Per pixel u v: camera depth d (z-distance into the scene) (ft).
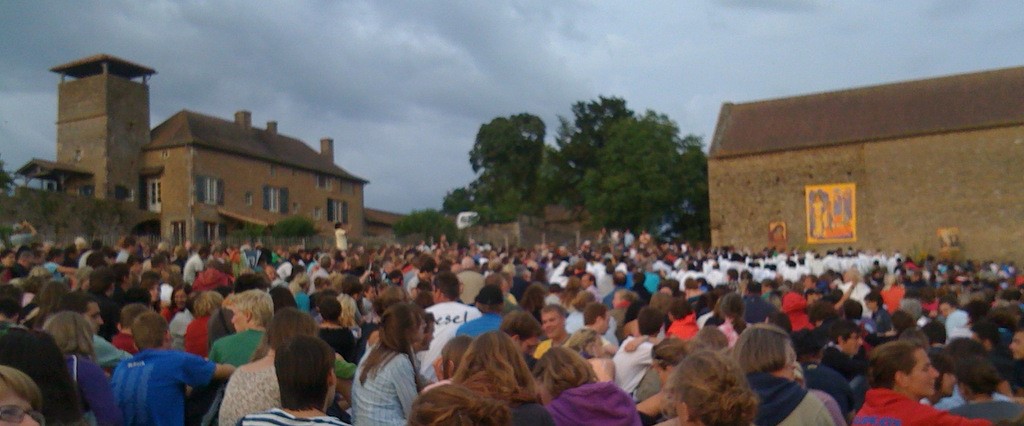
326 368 14.65
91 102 171.63
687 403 12.50
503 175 258.37
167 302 34.63
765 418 15.46
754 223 166.30
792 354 16.34
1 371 12.31
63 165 167.43
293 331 18.03
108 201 162.61
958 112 154.10
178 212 170.60
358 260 54.60
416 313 18.99
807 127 167.02
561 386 16.78
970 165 149.69
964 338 22.54
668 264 81.56
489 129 260.01
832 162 160.66
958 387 20.34
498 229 183.83
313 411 14.51
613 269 52.90
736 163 169.17
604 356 25.54
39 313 23.16
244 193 182.91
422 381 19.44
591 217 205.16
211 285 40.06
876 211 156.25
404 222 177.78
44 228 149.79
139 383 19.13
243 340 21.09
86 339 18.04
